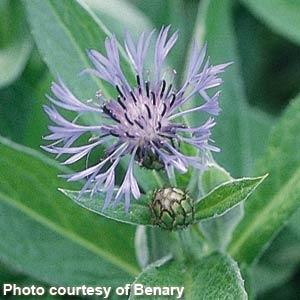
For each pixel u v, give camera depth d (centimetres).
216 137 48
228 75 48
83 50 40
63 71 40
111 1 51
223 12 47
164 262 38
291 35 51
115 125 35
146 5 55
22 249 44
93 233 44
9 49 50
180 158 34
